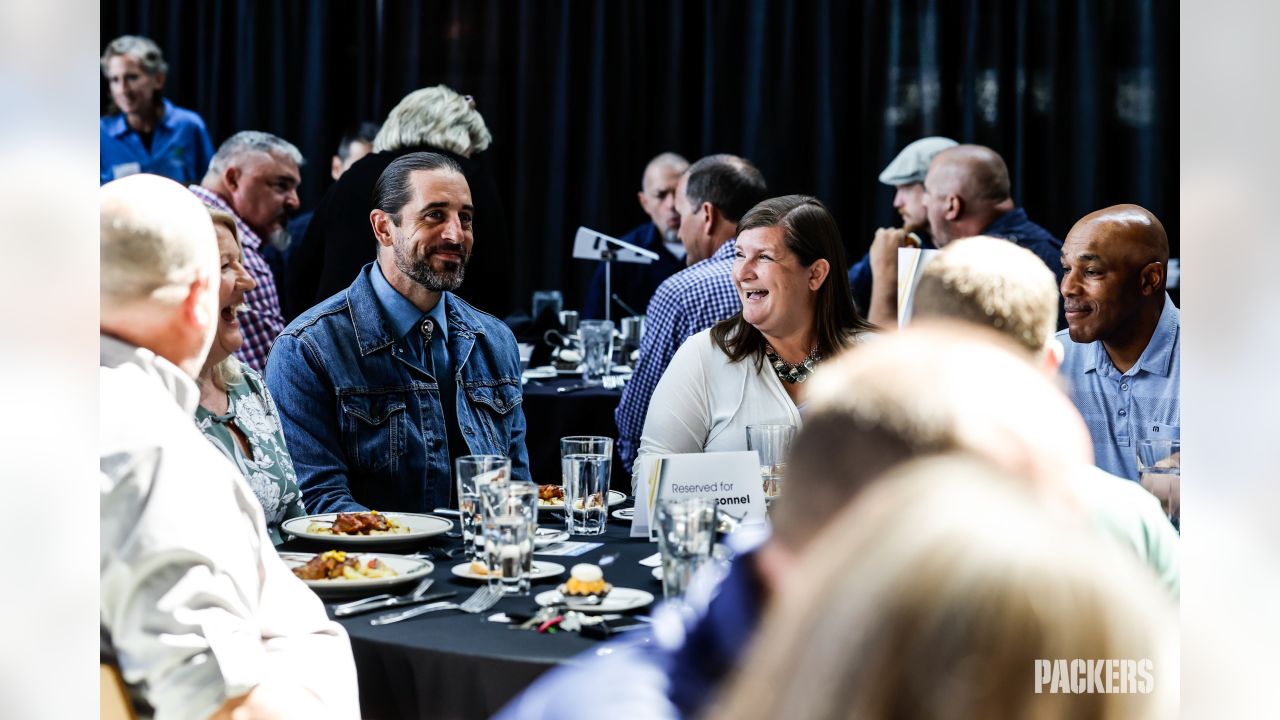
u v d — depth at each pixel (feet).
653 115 20.70
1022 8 19.27
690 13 20.56
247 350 13.10
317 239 12.96
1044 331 3.48
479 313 8.50
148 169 19.12
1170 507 5.38
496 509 5.12
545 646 4.37
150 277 4.25
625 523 6.86
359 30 20.56
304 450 7.54
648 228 18.33
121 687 3.74
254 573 4.03
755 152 20.11
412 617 4.82
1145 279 7.89
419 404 7.88
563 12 20.31
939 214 14.83
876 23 19.76
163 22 20.48
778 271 7.48
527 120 20.54
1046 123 19.43
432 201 7.68
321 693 4.14
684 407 7.75
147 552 3.76
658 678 2.15
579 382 13.30
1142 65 19.15
